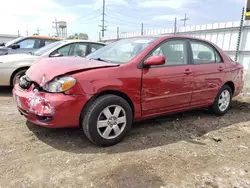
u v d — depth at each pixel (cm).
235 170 276
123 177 251
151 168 270
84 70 302
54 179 243
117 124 323
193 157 302
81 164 272
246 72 816
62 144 319
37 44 785
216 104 469
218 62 459
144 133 371
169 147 326
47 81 298
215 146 338
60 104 283
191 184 245
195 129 402
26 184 233
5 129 358
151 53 352
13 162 270
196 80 407
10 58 580
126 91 323
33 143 318
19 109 332
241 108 555
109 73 311
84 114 301
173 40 388
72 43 643
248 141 362
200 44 431
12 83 571
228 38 1041
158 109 366
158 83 353
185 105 405
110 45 425
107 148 314
